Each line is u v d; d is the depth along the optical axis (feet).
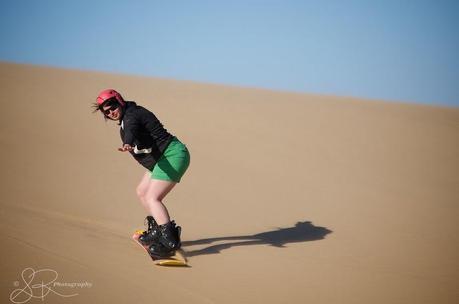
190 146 157.17
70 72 467.11
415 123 259.39
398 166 152.15
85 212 81.82
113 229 73.82
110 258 60.70
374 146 184.65
